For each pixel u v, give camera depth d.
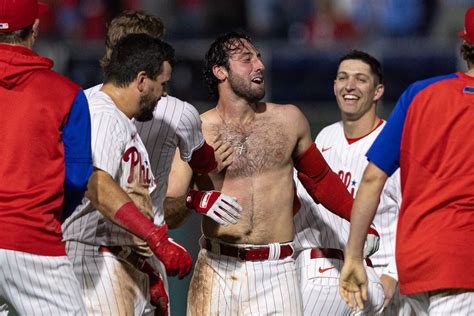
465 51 13.07
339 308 16.86
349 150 17.64
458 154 12.64
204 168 15.02
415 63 34.75
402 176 13.08
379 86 17.75
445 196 12.64
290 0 40.22
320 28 39.53
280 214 15.25
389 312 17.59
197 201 14.75
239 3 40.41
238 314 15.14
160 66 13.76
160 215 15.07
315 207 16.95
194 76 34.38
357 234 13.29
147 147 14.66
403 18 39.41
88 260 13.91
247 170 15.16
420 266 12.67
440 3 39.41
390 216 17.23
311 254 16.98
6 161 12.58
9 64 12.76
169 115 14.63
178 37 39.66
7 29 12.93
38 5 13.48
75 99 12.80
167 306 14.78
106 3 40.59
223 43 15.16
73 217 13.90
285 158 15.32
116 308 13.92
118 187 13.20
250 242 15.09
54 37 39.47
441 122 12.71
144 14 15.47
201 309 15.38
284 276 15.20
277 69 35.16
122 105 13.80
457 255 12.48
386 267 17.42
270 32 39.97
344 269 13.35
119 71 13.74
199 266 15.48
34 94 12.71
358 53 17.70
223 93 15.28
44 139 12.65
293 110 15.57
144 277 14.35
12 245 12.41
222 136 15.23
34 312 12.70
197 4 40.41
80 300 13.00
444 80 12.88
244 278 15.09
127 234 13.99
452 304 12.65
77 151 12.81
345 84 17.53
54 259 12.73
